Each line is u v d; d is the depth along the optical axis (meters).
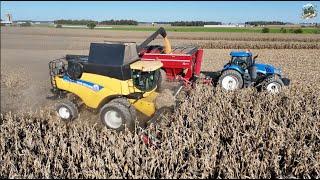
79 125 9.52
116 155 7.18
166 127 8.64
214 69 18.72
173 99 10.35
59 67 11.08
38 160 7.07
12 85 16.44
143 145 7.50
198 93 11.46
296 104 9.98
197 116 9.64
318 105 10.13
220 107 10.10
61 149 7.69
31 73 19.59
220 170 6.84
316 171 6.83
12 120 9.44
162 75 11.85
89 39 36.88
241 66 13.54
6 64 23.33
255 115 9.07
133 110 9.70
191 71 13.41
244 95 11.24
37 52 29.89
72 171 6.91
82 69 10.32
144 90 10.25
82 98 10.51
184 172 6.63
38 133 8.45
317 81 13.05
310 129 8.43
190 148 7.69
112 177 6.61
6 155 7.25
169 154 7.24
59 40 38.91
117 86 9.84
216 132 8.61
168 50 13.45
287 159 7.33
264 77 13.24
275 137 7.80
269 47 23.36
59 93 11.06
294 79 13.59
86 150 7.51
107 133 8.31
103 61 9.92
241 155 7.18
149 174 6.94
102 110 9.72
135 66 9.80
